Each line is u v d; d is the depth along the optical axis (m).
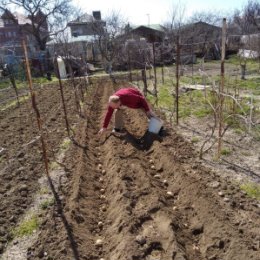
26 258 4.07
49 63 28.34
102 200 5.49
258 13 38.75
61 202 5.18
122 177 5.70
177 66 8.70
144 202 5.02
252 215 4.61
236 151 6.98
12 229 4.66
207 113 9.92
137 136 8.25
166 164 6.34
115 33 34.53
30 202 5.34
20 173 6.40
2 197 5.50
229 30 34.25
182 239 4.23
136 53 26.48
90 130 8.97
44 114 11.62
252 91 13.25
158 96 13.35
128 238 4.11
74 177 6.00
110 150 7.08
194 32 31.81
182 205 5.09
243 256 3.70
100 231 4.65
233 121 8.70
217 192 5.20
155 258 3.96
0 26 50.88
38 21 38.69
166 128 8.55
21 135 9.15
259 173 5.96
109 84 18.83
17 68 22.33
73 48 24.62
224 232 4.12
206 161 6.52
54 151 7.51
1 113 12.48
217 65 24.73
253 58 23.98
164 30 39.81
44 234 4.43
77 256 3.96
